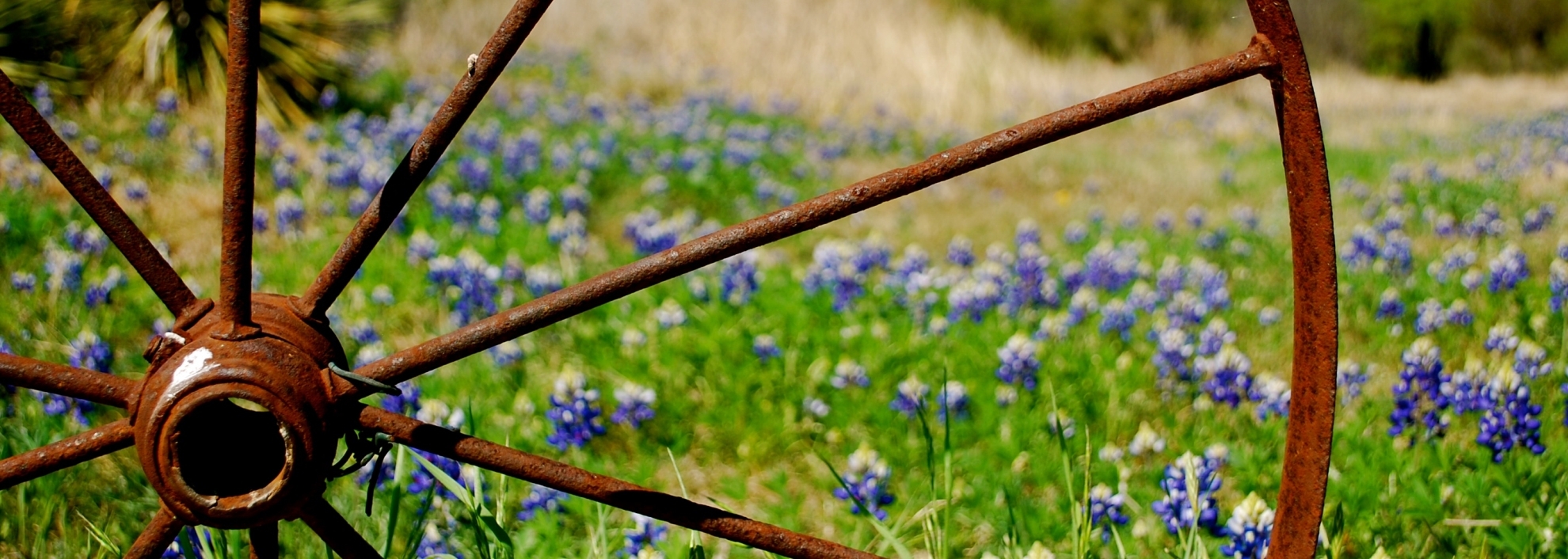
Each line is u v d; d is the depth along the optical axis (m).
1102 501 2.84
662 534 2.79
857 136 11.28
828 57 14.84
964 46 15.68
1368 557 2.83
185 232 5.80
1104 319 4.75
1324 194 1.71
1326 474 1.78
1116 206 8.80
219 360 1.55
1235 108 15.42
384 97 10.04
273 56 8.88
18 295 4.50
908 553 2.44
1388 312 4.85
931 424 3.87
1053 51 18.88
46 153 1.64
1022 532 3.09
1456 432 3.62
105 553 2.67
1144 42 19.62
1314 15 22.08
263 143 7.34
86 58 8.37
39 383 1.65
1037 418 3.84
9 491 2.92
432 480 2.59
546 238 6.20
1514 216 7.04
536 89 11.42
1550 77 22.31
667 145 9.54
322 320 1.71
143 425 1.55
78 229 5.09
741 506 3.45
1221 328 4.32
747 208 7.98
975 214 8.41
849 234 7.55
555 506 3.01
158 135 7.34
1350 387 3.88
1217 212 8.38
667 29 15.62
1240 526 2.49
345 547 1.81
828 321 4.97
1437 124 14.28
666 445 3.78
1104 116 1.71
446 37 13.68
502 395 3.99
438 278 4.89
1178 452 3.59
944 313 5.27
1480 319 4.74
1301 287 1.77
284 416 1.55
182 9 8.57
